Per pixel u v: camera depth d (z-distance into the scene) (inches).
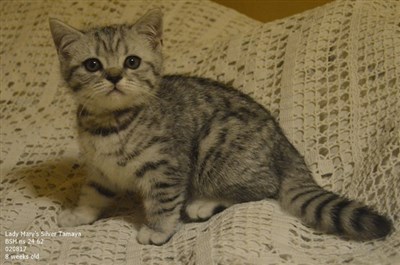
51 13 30.5
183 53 28.9
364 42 25.3
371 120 23.8
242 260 19.1
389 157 22.1
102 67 21.9
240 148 23.0
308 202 21.8
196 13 30.1
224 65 27.6
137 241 22.2
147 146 22.1
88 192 23.7
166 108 22.8
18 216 23.3
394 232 20.6
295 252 20.0
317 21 26.7
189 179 23.3
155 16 22.6
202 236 21.0
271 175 23.0
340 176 23.5
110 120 22.1
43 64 29.4
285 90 25.6
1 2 31.4
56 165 26.0
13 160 26.3
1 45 30.5
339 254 20.2
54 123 27.7
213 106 23.7
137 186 23.0
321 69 25.5
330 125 24.3
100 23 30.1
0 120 28.2
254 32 27.9
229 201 23.4
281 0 31.1
